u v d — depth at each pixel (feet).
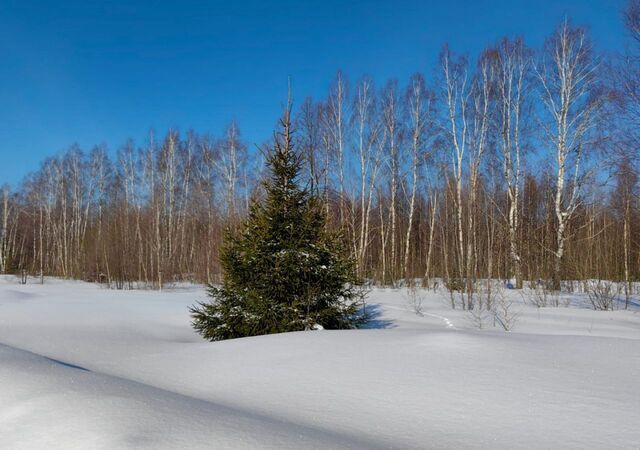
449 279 70.13
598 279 57.52
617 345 21.09
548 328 37.47
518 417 13.43
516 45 82.38
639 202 66.39
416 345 21.24
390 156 94.07
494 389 15.58
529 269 74.38
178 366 21.98
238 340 26.96
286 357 21.22
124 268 102.89
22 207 181.27
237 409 14.71
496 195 84.58
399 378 17.16
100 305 50.90
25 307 48.52
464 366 18.04
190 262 124.06
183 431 11.38
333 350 21.53
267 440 11.08
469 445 11.87
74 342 30.42
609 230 68.90
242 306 31.96
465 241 75.87
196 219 128.57
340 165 93.30
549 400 14.51
